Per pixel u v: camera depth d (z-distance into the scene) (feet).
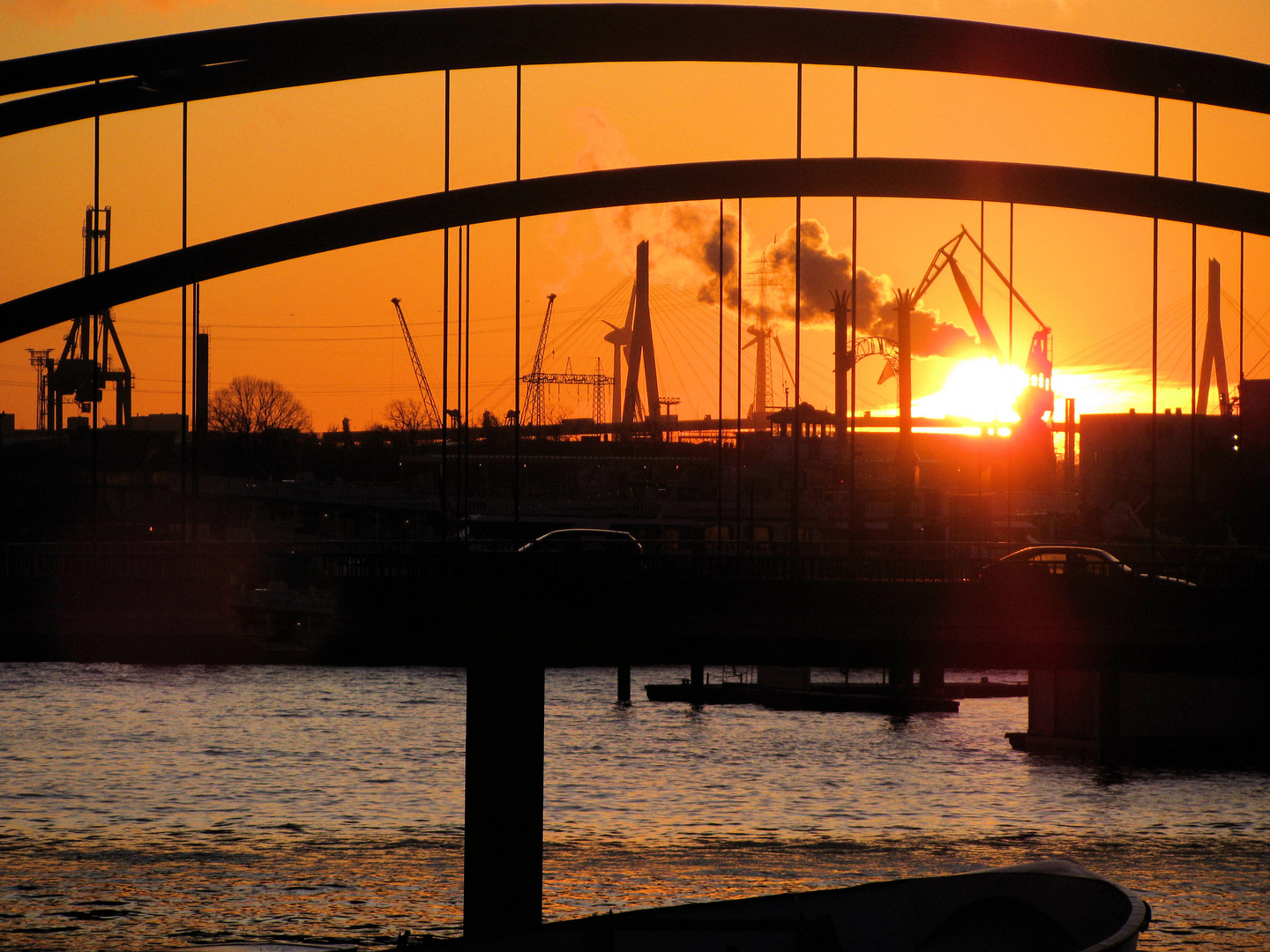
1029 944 143.74
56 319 209.87
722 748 343.67
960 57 221.05
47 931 181.16
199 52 209.05
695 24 214.48
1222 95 228.02
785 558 197.47
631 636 191.62
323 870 215.72
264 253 214.90
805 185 229.04
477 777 161.68
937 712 417.49
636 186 224.94
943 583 193.98
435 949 125.90
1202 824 255.09
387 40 212.84
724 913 134.72
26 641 189.57
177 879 209.05
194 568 195.52
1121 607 193.67
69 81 208.03
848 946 136.15
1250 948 180.86
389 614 190.70
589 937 127.24
